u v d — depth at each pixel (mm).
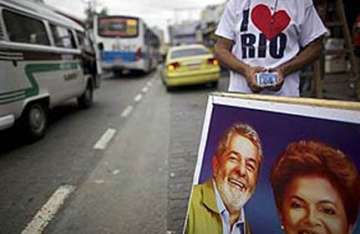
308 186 1812
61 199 4508
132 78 24500
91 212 4156
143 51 25016
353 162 1611
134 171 5469
